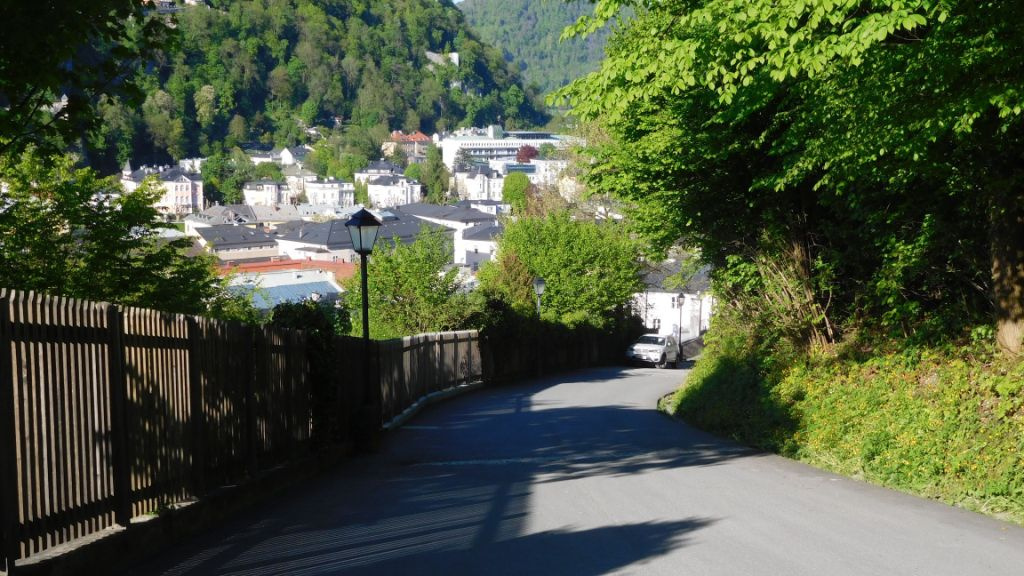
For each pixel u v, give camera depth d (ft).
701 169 54.34
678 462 41.73
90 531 21.62
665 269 173.88
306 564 22.21
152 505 24.67
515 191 648.38
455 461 44.75
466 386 104.94
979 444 30.89
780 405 50.52
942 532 24.71
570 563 21.71
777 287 55.62
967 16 28.22
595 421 65.36
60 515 20.38
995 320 38.14
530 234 158.61
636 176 57.52
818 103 38.04
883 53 31.19
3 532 18.07
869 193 44.39
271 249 417.49
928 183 40.98
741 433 51.90
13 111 26.58
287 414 38.01
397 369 70.59
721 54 34.40
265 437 34.91
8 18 23.43
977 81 29.17
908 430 35.76
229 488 29.73
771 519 26.71
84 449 21.49
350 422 49.08
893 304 45.57
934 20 29.12
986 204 35.73
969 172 35.47
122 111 655.35
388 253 113.91
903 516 27.12
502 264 145.59
